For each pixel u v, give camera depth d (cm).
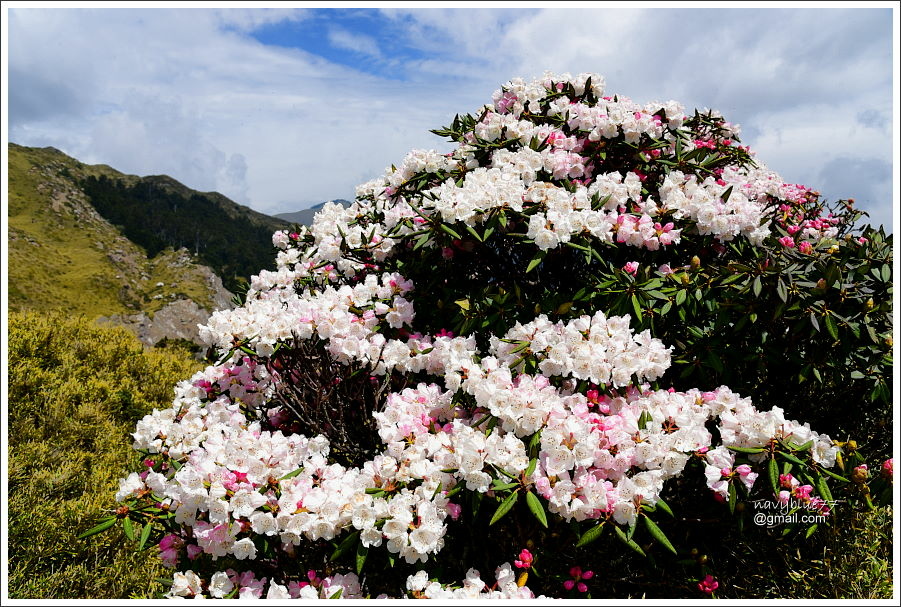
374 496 216
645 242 273
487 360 234
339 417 290
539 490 203
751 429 216
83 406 555
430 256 306
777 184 370
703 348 260
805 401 298
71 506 403
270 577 249
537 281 308
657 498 201
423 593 206
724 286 258
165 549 248
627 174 297
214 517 212
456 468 214
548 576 234
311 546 242
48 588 353
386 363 279
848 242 288
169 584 231
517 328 244
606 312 255
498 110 370
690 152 328
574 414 221
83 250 7012
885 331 249
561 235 258
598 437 212
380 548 242
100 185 8800
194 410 275
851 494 266
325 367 292
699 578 251
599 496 201
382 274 320
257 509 214
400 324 289
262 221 10525
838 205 404
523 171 293
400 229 308
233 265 8294
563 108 346
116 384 650
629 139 314
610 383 238
